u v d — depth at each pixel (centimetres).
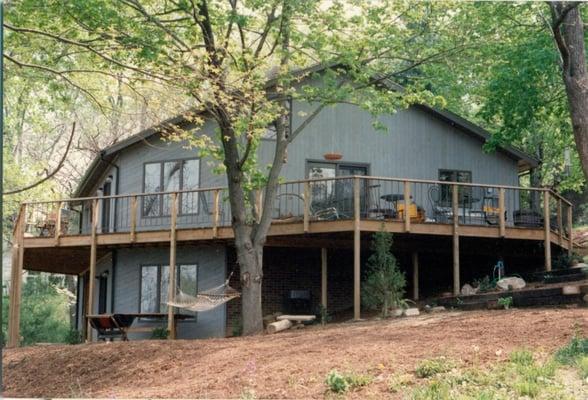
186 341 1341
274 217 1911
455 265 1700
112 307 2117
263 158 1989
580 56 1495
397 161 2095
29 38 1267
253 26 1548
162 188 2072
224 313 1925
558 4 1436
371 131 2089
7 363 1397
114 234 1898
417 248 1858
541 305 1358
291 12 1453
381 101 1559
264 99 1429
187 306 1598
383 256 1583
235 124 1459
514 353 876
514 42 2003
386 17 1634
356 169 2069
